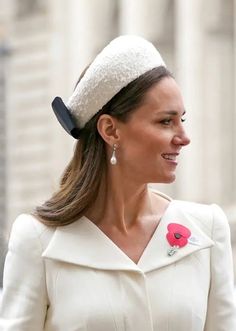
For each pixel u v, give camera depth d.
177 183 10.48
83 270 3.79
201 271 3.83
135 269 3.75
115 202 3.87
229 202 10.39
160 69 3.71
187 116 10.44
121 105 3.71
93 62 3.80
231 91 10.39
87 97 3.79
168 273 3.79
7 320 3.84
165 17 10.70
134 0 10.81
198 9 10.37
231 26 10.27
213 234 3.90
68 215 3.86
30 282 3.83
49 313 3.84
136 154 3.72
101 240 3.84
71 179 3.89
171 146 3.70
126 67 3.69
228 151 10.45
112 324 3.70
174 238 3.83
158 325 3.71
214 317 3.87
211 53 10.38
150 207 3.95
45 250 3.81
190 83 10.44
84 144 3.88
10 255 3.89
